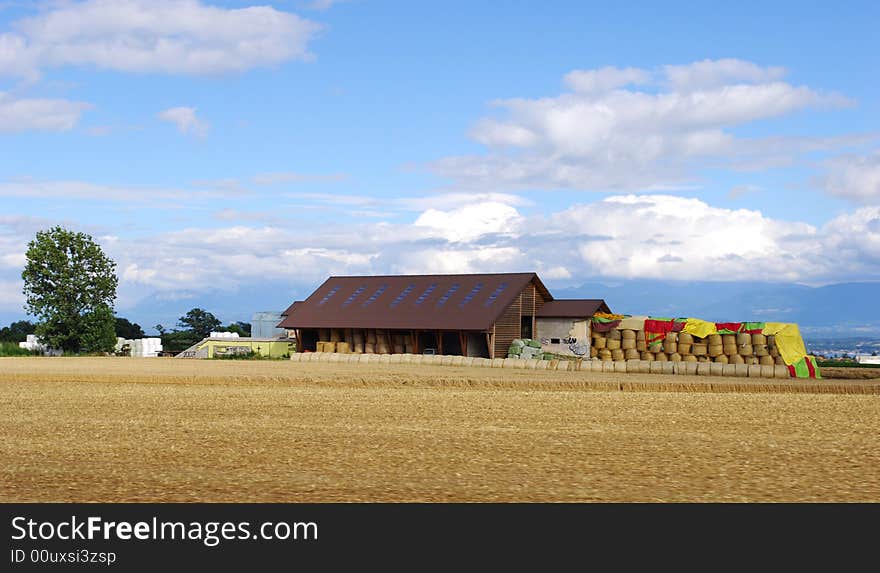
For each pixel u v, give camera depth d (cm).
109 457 1547
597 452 1611
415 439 1769
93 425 1986
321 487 1307
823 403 2520
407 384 3144
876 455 1588
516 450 1630
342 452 1603
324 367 4106
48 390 2877
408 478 1369
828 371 4109
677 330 4438
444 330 4700
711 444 1711
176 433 1853
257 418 2122
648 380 3278
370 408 2339
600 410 2312
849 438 1805
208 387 3012
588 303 4878
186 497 1252
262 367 4078
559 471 1427
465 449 1642
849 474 1412
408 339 4919
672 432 1888
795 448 1667
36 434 1838
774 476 1395
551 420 2094
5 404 2438
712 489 1305
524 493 1276
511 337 4891
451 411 2278
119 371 3659
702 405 2452
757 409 2353
